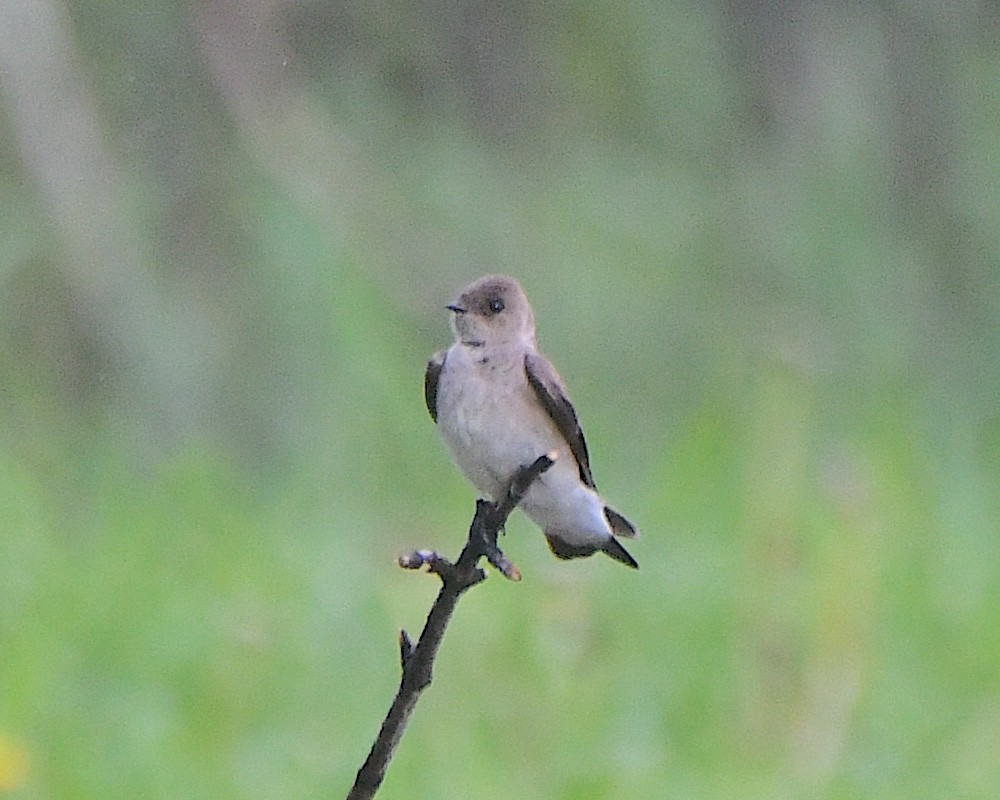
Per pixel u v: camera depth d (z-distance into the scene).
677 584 11.45
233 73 16.41
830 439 14.23
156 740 9.95
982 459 15.30
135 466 14.16
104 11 16.28
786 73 17.64
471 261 16.09
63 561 11.41
